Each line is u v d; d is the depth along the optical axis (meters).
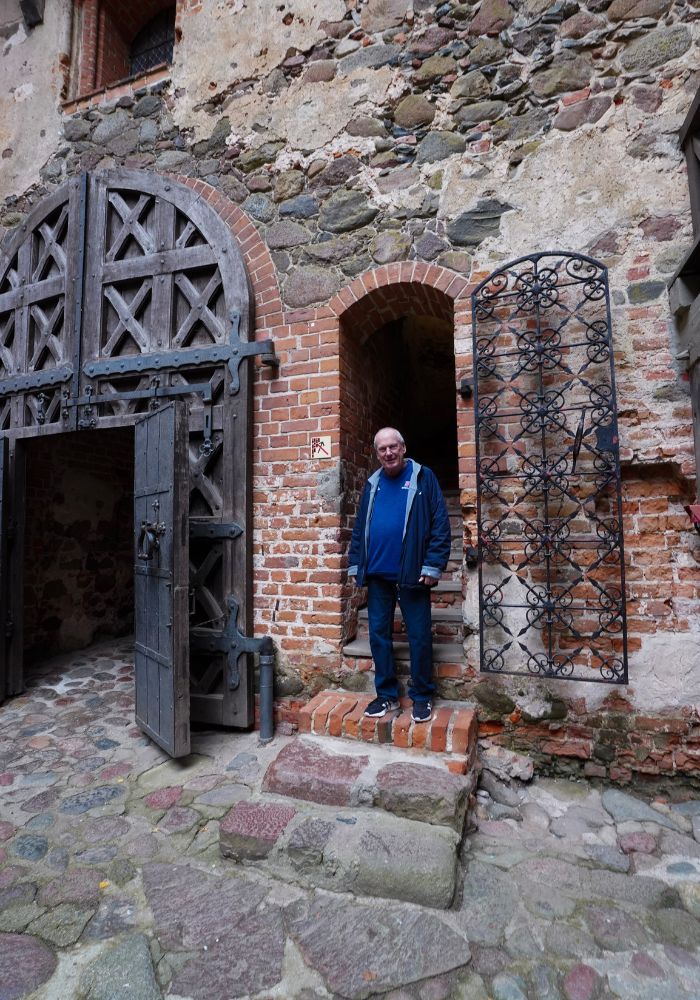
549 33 3.05
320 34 3.54
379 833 2.10
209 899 1.93
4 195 4.59
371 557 2.80
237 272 3.50
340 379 3.36
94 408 3.84
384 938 1.75
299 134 3.54
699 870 2.08
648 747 2.71
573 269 2.88
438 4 3.29
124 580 5.97
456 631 3.42
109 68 5.00
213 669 3.42
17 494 4.16
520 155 3.05
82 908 1.89
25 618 4.84
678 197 2.79
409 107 3.30
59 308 4.09
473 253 3.09
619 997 1.54
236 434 3.43
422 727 2.61
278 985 1.59
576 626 2.82
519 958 1.67
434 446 7.23
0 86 4.75
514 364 2.96
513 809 2.53
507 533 2.95
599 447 2.70
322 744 2.69
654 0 2.90
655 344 2.76
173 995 1.56
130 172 3.92
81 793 2.65
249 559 3.40
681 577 2.70
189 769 2.87
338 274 3.37
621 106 2.91
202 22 3.90
